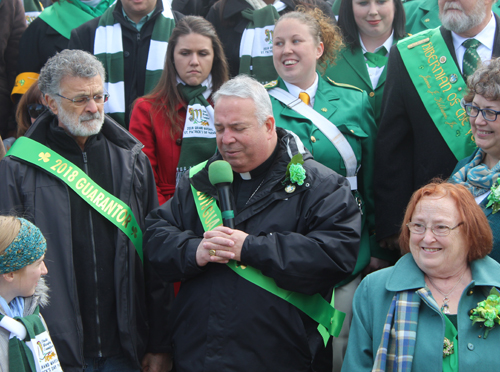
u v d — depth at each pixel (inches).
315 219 215.6
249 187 228.1
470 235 191.8
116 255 243.1
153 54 341.7
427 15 362.0
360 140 293.4
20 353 189.6
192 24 307.6
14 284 197.0
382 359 186.7
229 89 219.0
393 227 284.7
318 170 227.3
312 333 222.5
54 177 239.1
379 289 202.2
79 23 377.7
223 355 207.3
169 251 221.8
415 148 284.0
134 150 259.3
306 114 285.4
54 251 233.0
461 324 184.7
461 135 269.7
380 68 330.3
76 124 239.5
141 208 257.8
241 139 216.1
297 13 293.0
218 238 208.5
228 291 212.4
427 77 282.4
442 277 194.9
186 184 240.5
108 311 242.2
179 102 305.1
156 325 254.8
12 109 390.0
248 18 345.7
